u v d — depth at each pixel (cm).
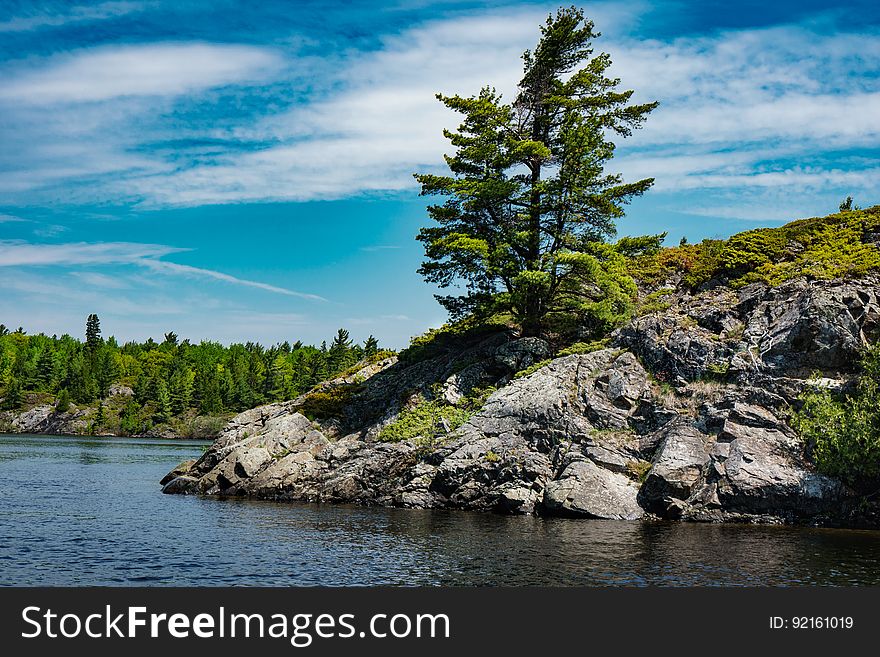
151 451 9081
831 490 3030
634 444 3572
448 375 4603
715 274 4522
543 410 3744
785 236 4669
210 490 4269
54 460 6844
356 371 5609
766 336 3644
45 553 2305
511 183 4544
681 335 3881
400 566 2170
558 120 4784
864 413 3014
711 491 3189
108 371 16975
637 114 4559
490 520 3184
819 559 2266
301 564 2197
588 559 2267
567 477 3406
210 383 16038
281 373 16175
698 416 3509
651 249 4659
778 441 3244
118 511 3344
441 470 3678
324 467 4150
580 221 4653
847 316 3419
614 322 4438
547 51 4712
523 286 4391
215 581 1997
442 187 4762
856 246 4262
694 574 2062
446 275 4772
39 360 17762
